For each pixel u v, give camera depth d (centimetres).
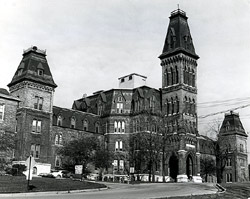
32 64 7844
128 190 4278
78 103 10419
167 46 9512
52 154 8188
